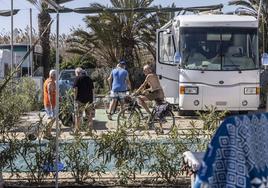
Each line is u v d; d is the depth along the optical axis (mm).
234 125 4512
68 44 52531
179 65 21484
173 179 9711
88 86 17188
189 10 26281
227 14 23359
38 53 38000
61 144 9852
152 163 9773
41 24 36438
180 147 9602
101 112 24750
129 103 18141
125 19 45969
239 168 4402
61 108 12984
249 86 21500
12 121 9672
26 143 9633
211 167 4395
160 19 45938
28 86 26453
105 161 9773
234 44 21625
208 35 21562
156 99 17969
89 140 9883
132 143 9711
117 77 20938
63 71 32594
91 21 45656
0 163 9469
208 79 21297
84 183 9867
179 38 21609
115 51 47750
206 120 9695
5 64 29719
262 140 4664
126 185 9695
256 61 21641
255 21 21812
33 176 9766
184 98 21359
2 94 10164
